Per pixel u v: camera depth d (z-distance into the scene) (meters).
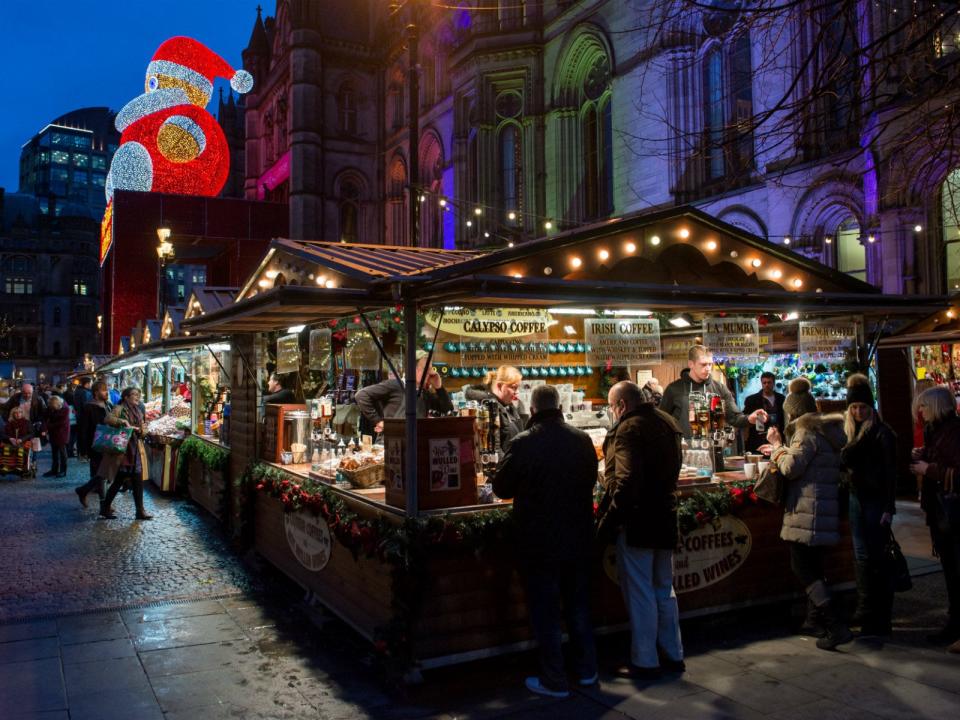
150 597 6.77
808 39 15.79
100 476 10.58
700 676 4.85
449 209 34.97
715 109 20.81
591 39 25.36
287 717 4.34
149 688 4.77
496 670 5.02
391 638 4.64
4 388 21.03
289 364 7.86
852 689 4.61
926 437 5.54
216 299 12.36
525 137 28.12
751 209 18.64
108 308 41.03
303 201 40.31
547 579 4.63
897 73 12.35
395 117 41.25
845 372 7.52
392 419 5.09
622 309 6.34
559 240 5.44
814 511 5.30
